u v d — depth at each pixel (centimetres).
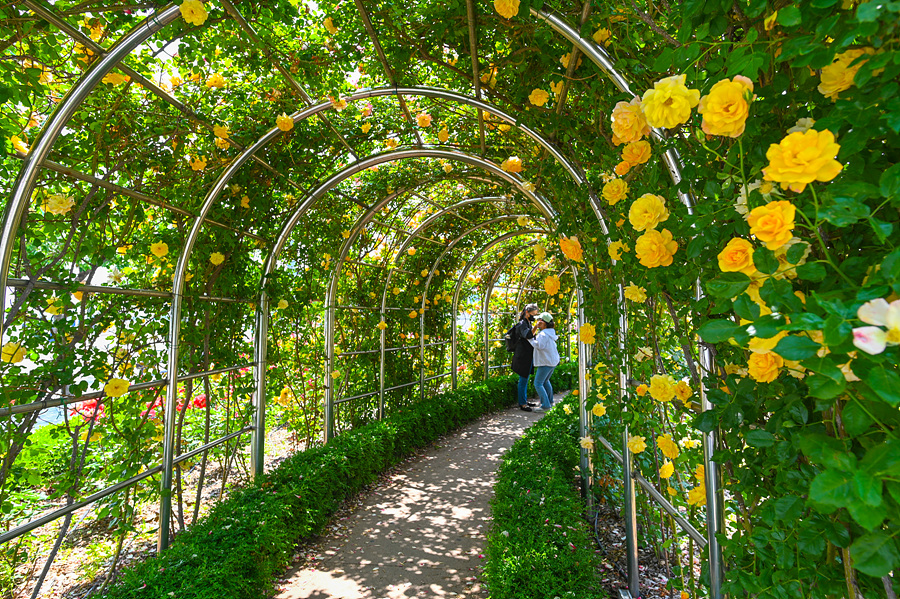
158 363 292
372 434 483
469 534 362
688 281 115
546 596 210
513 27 216
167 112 267
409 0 223
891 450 47
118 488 261
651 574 275
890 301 52
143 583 228
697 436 196
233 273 359
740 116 74
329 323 508
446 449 586
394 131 380
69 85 235
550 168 295
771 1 83
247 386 388
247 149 314
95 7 184
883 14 51
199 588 226
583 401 376
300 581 297
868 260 63
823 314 56
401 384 655
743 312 62
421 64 302
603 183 234
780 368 77
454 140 388
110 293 258
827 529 73
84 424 247
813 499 49
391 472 501
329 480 385
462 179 482
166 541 285
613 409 262
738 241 68
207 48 243
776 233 62
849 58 64
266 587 273
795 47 62
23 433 218
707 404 123
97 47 188
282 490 333
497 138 370
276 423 544
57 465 323
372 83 334
